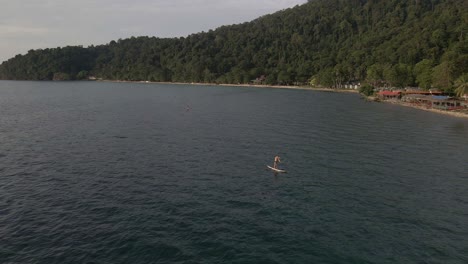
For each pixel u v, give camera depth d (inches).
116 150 3272.6
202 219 1871.3
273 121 5022.1
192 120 5093.5
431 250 1620.3
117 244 1621.6
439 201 2156.7
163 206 2026.3
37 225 1792.6
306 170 2721.5
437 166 2837.1
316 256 1557.6
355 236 1731.1
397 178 2554.1
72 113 5836.6
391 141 3725.4
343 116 5565.9
